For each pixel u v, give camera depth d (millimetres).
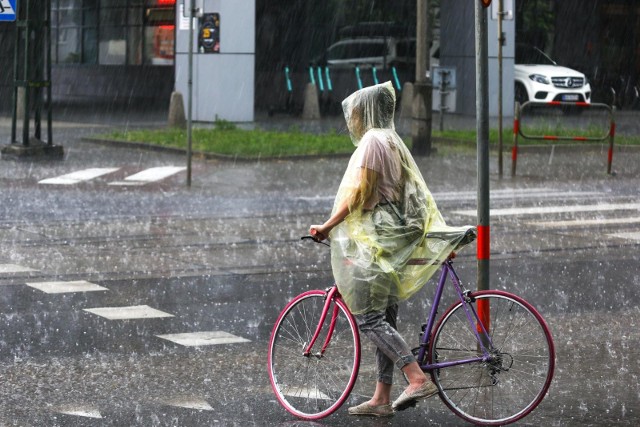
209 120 71875
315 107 79750
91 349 19156
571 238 31875
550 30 96750
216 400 16250
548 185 44531
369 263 15062
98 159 52125
